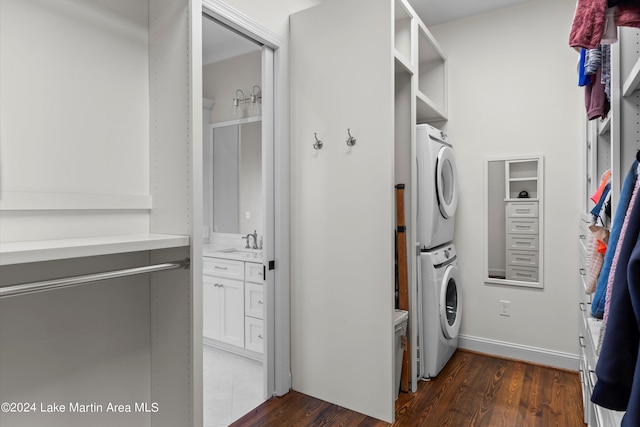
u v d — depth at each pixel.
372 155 2.23
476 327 3.32
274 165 2.50
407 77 2.55
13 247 1.04
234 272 2.92
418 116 3.33
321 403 2.39
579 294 2.86
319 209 2.43
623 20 0.91
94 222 1.44
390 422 2.15
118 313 1.53
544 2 3.02
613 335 0.86
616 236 1.21
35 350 1.31
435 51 3.20
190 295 1.43
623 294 0.86
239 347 2.92
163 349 1.57
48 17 1.33
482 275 3.28
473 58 3.31
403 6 2.40
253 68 2.84
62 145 1.37
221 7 2.03
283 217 2.50
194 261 1.43
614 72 1.34
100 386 1.48
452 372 2.86
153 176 1.58
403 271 2.54
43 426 1.33
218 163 3.11
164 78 1.53
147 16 1.61
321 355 2.43
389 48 2.16
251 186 2.89
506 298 3.19
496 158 3.21
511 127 3.15
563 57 2.95
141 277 1.60
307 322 2.49
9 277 1.25
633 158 1.32
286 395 2.50
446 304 2.97
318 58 2.42
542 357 3.02
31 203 1.27
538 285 3.05
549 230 3.02
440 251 2.89
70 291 1.40
